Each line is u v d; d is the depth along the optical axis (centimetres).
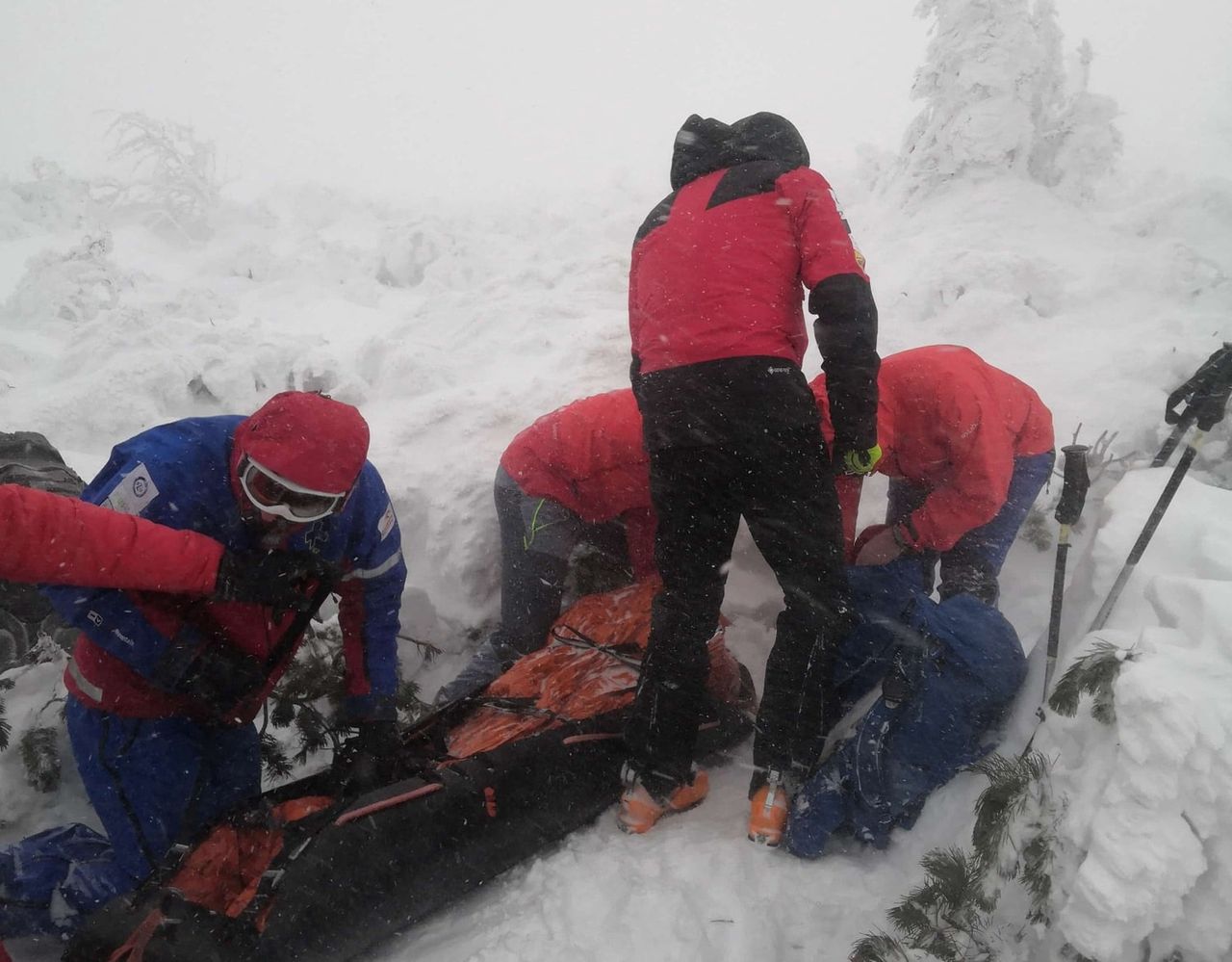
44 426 450
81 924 247
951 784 271
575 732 298
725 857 271
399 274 729
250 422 232
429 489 403
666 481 278
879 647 311
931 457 329
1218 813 195
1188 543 274
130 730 251
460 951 248
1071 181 598
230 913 240
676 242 281
